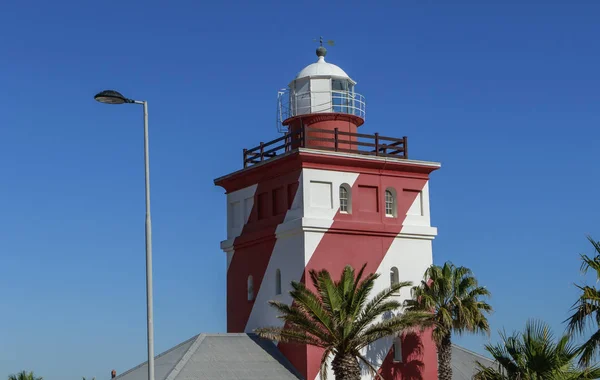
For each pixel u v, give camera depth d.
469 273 50.16
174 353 47.88
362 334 44.81
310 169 49.25
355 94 54.16
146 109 32.22
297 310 44.41
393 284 48.53
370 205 50.88
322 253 48.84
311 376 47.28
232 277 54.34
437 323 48.84
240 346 48.81
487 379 33.97
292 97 54.22
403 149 52.53
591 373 31.86
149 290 31.14
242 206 54.03
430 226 52.47
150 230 31.53
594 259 32.34
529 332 33.22
